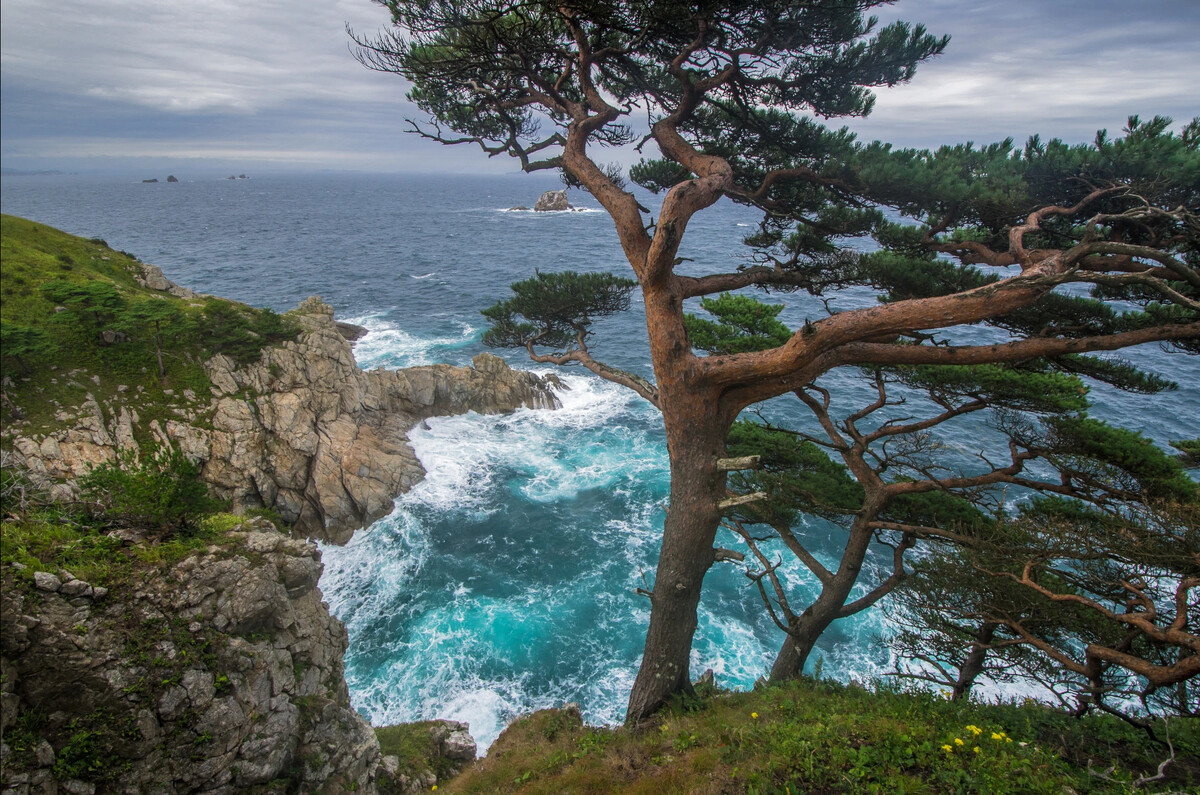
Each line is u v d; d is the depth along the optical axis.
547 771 9.95
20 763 8.15
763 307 14.38
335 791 11.84
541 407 42.97
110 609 9.46
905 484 12.27
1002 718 8.95
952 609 11.10
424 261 104.31
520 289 12.78
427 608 25.11
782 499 13.98
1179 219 8.14
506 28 9.82
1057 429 10.92
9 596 8.59
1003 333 46.22
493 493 33.06
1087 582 10.27
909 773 6.96
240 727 10.22
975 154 10.82
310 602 13.01
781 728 8.40
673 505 10.79
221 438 30.16
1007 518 12.06
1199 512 8.77
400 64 10.82
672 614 11.01
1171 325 8.13
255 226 154.25
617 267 97.25
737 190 10.52
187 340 33.22
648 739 9.66
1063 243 10.52
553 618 24.53
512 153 12.01
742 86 10.52
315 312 42.56
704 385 9.92
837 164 10.29
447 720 18.80
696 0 8.52
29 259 34.44
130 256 41.22
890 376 13.55
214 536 11.53
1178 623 7.94
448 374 40.81
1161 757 8.09
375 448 33.97
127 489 10.60
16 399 26.91
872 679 11.50
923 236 10.95
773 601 24.84
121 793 8.97
